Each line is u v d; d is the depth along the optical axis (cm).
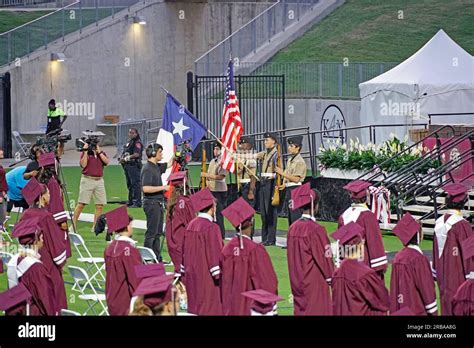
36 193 1991
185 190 2639
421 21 6378
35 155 3078
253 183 3000
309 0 6638
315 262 1856
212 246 1941
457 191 1998
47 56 5800
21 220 1870
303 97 5425
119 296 1795
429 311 1792
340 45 6250
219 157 2961
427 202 3147
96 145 3150
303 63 5603
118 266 1795
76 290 2372
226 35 6556
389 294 1817
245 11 6550
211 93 5884
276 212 2977
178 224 2303
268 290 1803
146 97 6291
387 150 3438
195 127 2989
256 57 6219
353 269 1645
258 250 1806
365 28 6388
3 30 6388
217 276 1936
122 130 5488
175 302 1323
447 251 1992
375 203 3033
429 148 3538
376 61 6000
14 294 1546
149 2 6259
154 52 6306
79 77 5950
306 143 5291
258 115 5562
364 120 4578
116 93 6125
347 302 1642
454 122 4378
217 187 2956
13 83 5650
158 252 2659
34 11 6725
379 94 4494
